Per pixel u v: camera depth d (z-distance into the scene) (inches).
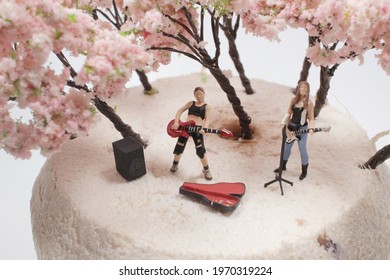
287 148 5.1
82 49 4.4
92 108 4.5
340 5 4.5
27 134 4.4
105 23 4.9
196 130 4.9
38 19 4.1
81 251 4.8
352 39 4.6
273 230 4.7
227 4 4.8
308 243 4.6
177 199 5.0
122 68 4.3
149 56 4.5
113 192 5.1
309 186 5.1
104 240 4.7
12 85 4.1
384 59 4.7
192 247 4.5
